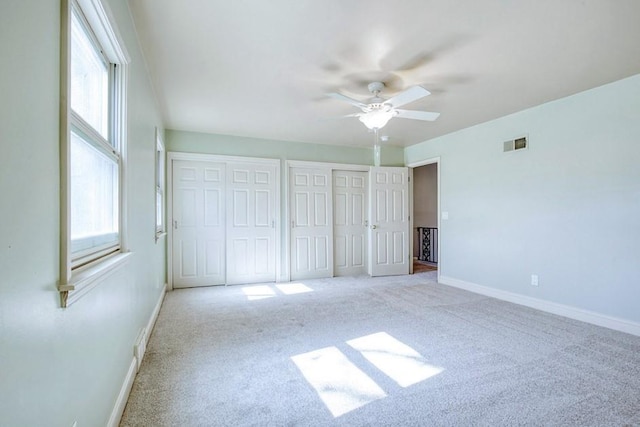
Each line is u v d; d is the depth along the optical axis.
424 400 1.82
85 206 1.28
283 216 5.13
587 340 2.66
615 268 2.92
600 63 2.54
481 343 2.61
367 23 2.00
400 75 2.74
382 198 5.64
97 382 1.29
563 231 3.32
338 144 5.46
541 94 3.21
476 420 1.64
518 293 3.78
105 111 1.62
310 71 2.67
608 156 2.96
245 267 4.90
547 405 1.77
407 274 5.72
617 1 1.78
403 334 2.80
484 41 2.21
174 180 4.53
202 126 4.35
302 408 1.75
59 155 0.96
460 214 4.59
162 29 2.06
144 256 2.44
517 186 3.78
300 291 4.41
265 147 5.02
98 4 1.25
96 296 1.28
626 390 1.91
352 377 2.08
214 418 1.66
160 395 1.86
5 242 0.68
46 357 0.86
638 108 2.76
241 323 3.10
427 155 5.28
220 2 1.81
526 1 1.78
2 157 0.67
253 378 2.06
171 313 3.41
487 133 4.16
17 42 0.74
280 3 1.81
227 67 2.59
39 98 0.84
